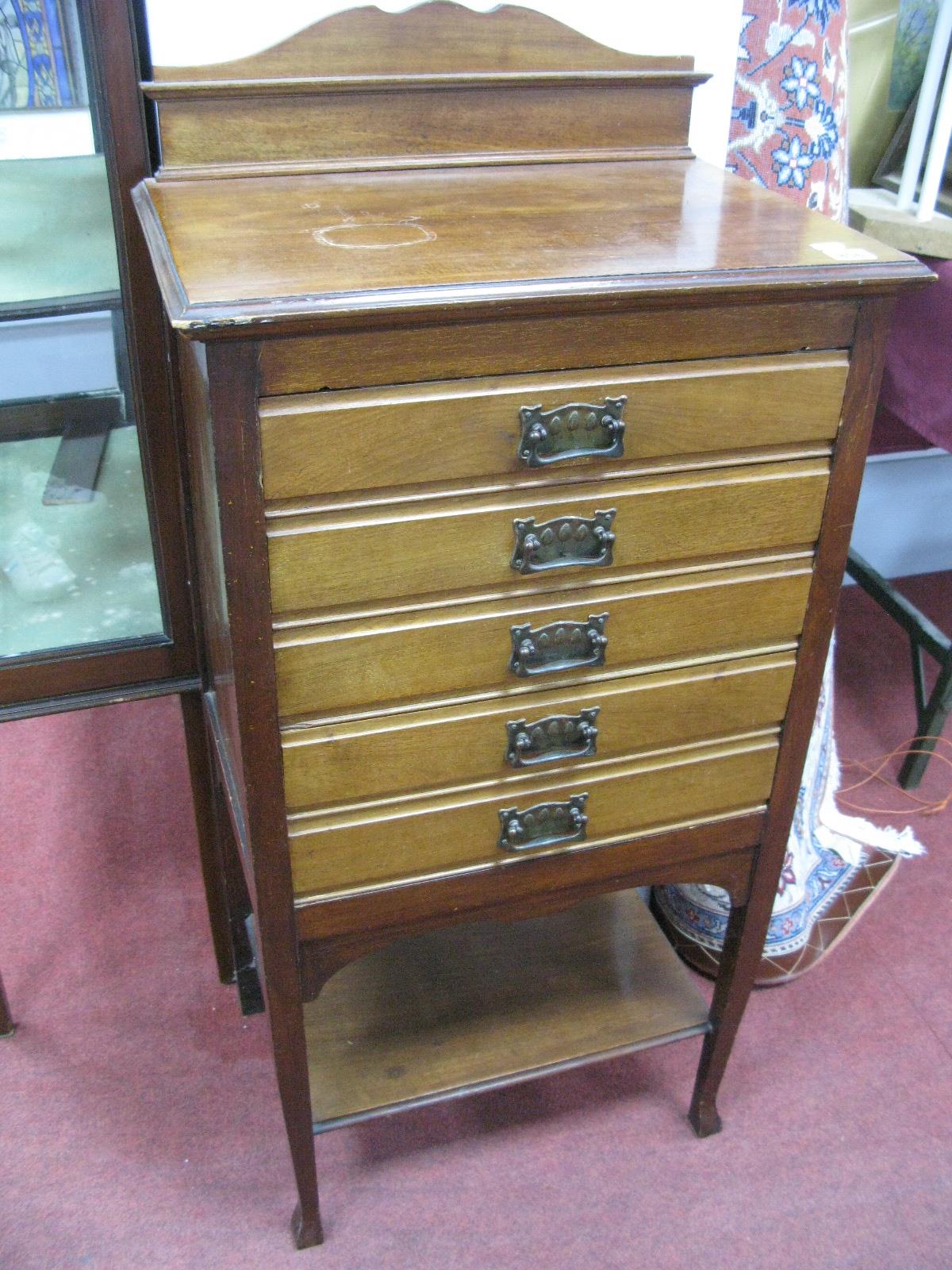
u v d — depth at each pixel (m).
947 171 1.78
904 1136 1.30
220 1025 1.42
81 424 1.08
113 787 1.81
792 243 0.85
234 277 0.74
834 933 1.53
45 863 1.66
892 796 1.83
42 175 0.95
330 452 0.76
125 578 1.14
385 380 0.75
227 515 0.76
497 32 1.01
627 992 1.27
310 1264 1.16
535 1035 1.22
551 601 0.88
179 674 1.20
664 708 0.97
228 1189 1.23
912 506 2.29
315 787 0.89
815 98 1.30
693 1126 1.30
